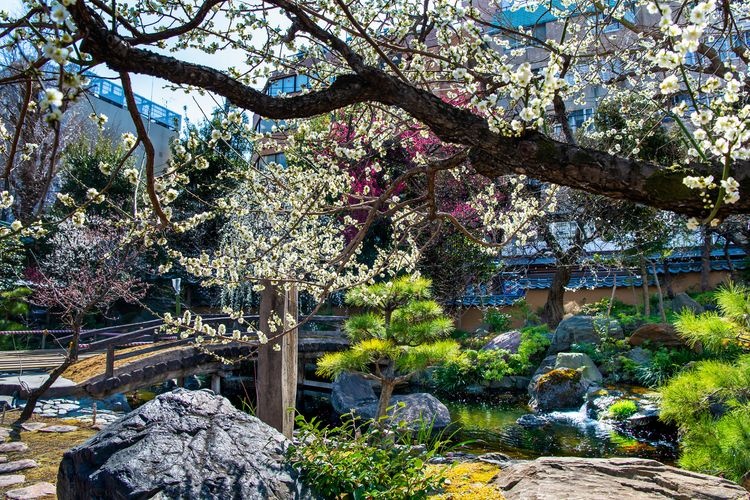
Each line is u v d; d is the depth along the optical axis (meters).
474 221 11.85
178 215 14.27
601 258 11.94
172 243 15.19
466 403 10.47
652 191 1.96
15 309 13.59
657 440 7.43
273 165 3.74
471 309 15.38
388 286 5.85
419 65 2.96
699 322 4.52
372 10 3.27
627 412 8.20
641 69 4.36
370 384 10.80
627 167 1.99
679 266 14.64
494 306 14.62
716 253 15.16
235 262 3.78
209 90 1.93
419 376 11.95
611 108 9.88
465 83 2.86
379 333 5.91
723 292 4.51
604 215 11.61
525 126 2.04
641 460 3.52
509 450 7.23
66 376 8.72
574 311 14.35
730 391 4.15
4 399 7.18
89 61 1.70
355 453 2.98
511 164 2.10
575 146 2.07
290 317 4.38
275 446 2.98
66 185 15.66
